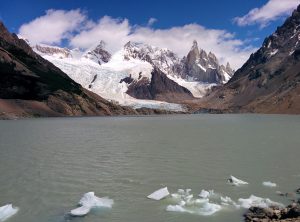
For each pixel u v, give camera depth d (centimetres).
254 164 3853
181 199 2570
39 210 2361
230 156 4434
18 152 4922
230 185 2944
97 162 4069
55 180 3166
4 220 2184
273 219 2031
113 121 16962
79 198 2623
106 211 2325
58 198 2625
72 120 17738
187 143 6012
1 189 2872
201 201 2503
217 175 3319
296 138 6706
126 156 4528
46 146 5669
